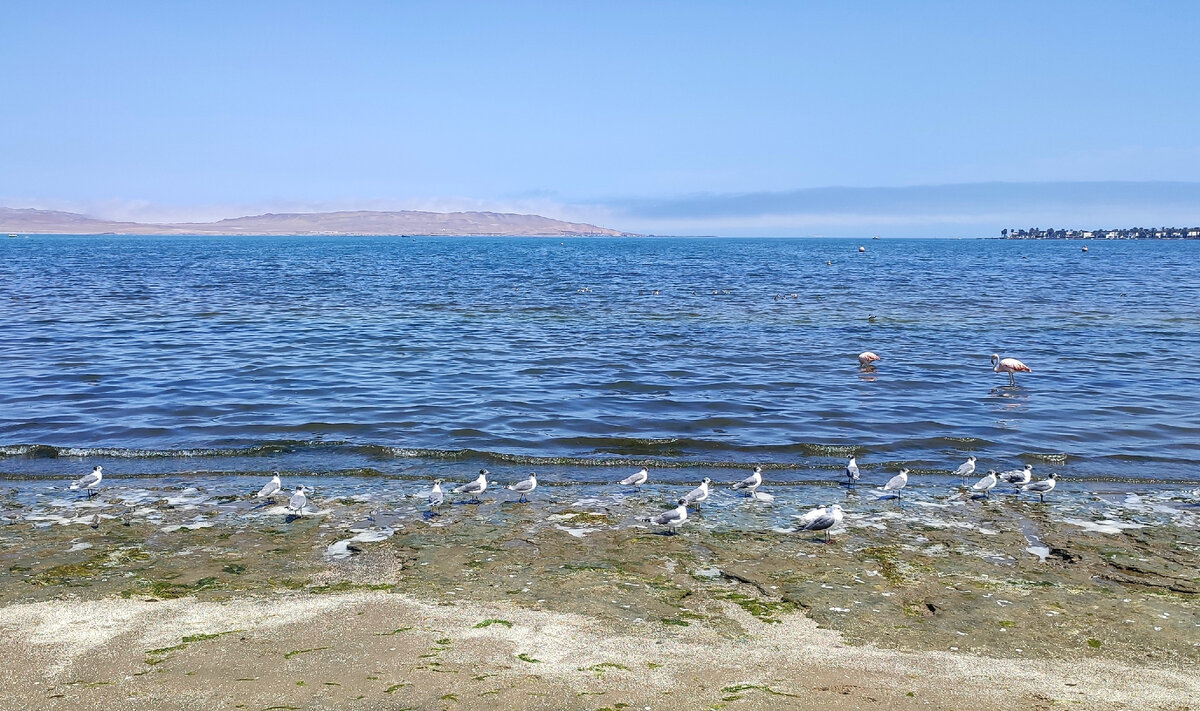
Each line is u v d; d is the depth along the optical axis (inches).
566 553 637.3
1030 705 423.5
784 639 495.8
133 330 1824.6
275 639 489.1
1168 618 523.5
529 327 1939.0
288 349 1579.7
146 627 503.8
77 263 4943.4
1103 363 1477.6
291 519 712.4
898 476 791.7
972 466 834.8
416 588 568.4
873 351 1606.8
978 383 1302.9
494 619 519.5
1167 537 673.0
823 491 807.7
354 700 420.8
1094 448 944.9
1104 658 474.6
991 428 1028.5
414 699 422.0
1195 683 447.5
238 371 1347.2
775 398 1188.5
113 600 543.8
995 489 813.9
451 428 1016.2
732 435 999.0
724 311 2304.4
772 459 913.5
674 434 999.6
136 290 2915.8
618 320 2084.2
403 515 726.5
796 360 1499.8
